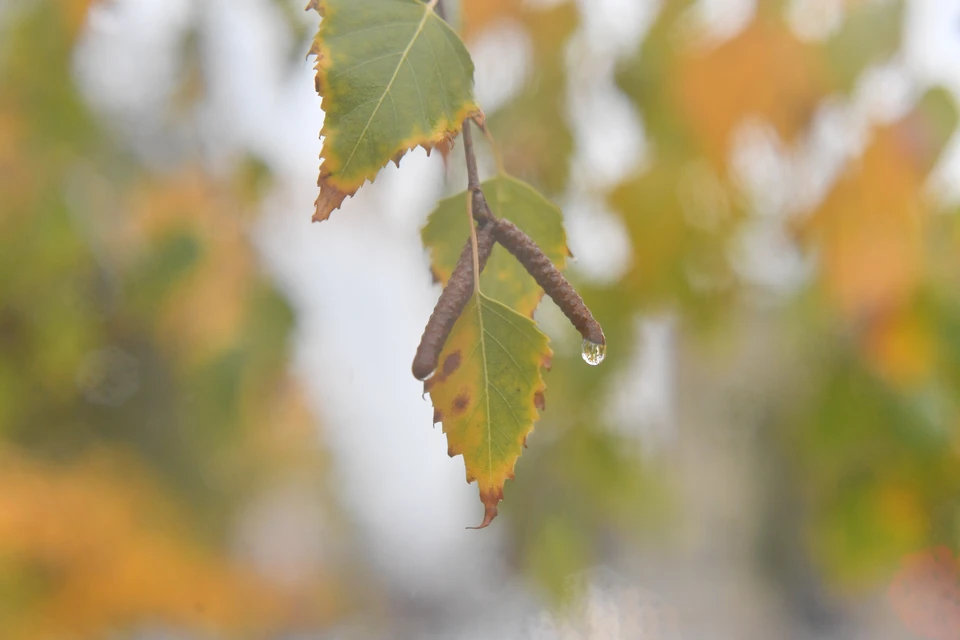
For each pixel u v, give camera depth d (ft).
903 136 3.22
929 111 3.20
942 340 3.20
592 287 3.66
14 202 4.14
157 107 4.37
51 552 4.09
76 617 4.09
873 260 3.25
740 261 3.69
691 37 3.40
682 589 8.47
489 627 4.83
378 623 7.23
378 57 2.08
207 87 4.16
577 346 3.76
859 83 3.21
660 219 3.51
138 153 4.43
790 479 4.17
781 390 3.99
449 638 5.88
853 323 3.37
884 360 3.28
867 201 3.27
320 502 6.68
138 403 5.07
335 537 7.13
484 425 2.09
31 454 4.54
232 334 4.05
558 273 2.10
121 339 4.78
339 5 2.09
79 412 4.94
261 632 5.87
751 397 4.92
